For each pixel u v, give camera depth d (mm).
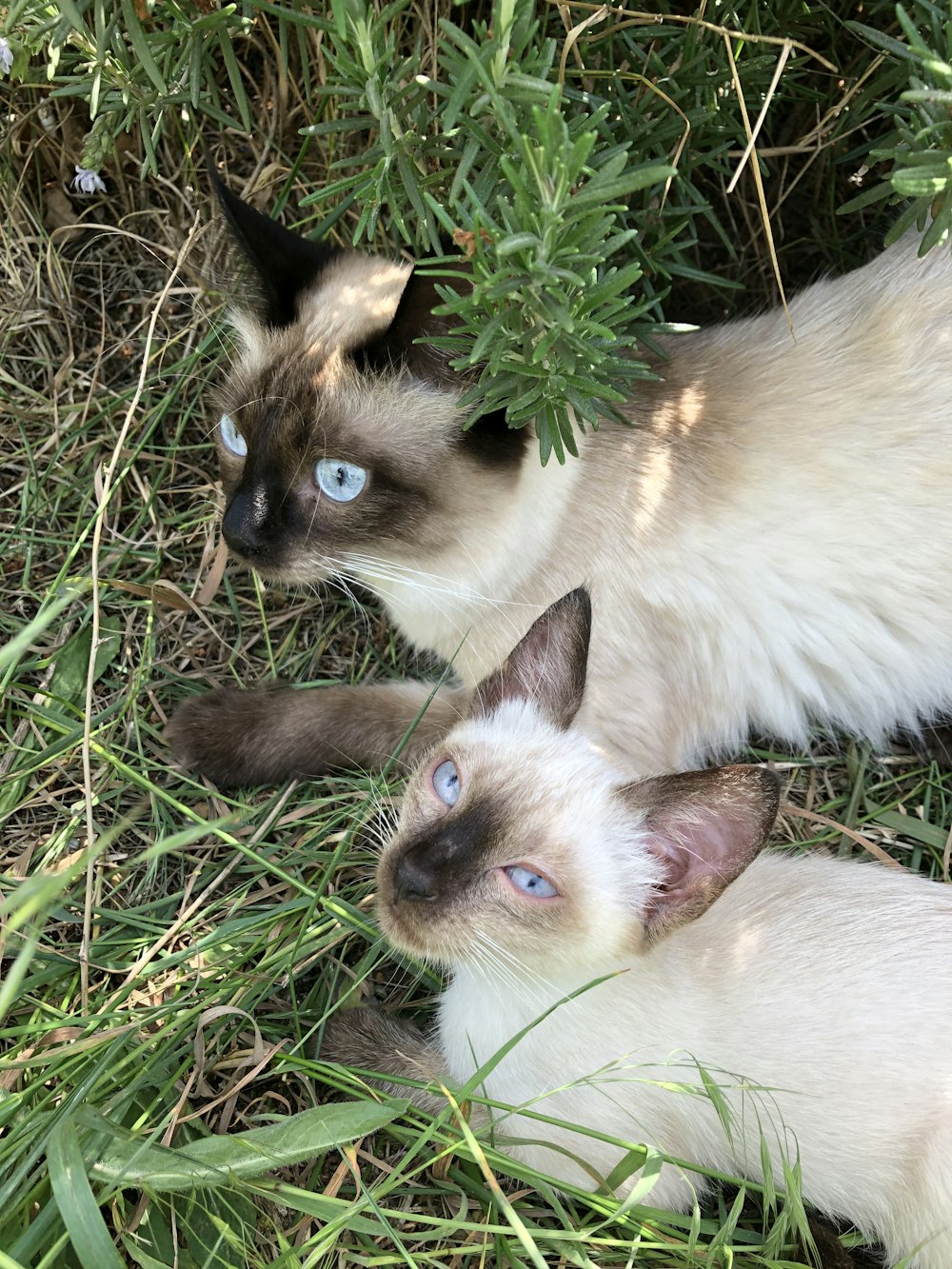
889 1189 321
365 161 347
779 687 432
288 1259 290
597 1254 322
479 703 346
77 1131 306
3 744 433
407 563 386
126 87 380
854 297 422
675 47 402
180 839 217
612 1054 319
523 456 365
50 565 482
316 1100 350
